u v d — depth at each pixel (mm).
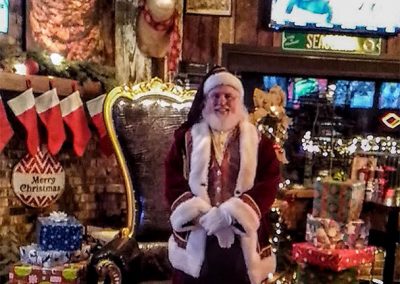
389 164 4574
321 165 4613
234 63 4383
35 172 3643
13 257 3416
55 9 3703
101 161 4043
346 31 4430
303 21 4375
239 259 2584
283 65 4430
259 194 2600
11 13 3510
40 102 3529
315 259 2992
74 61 3766
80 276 2887
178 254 2650
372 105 4746
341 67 4500
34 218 3676
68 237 2984
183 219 2566
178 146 2707
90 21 3895
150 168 3154
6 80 3301
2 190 3498
